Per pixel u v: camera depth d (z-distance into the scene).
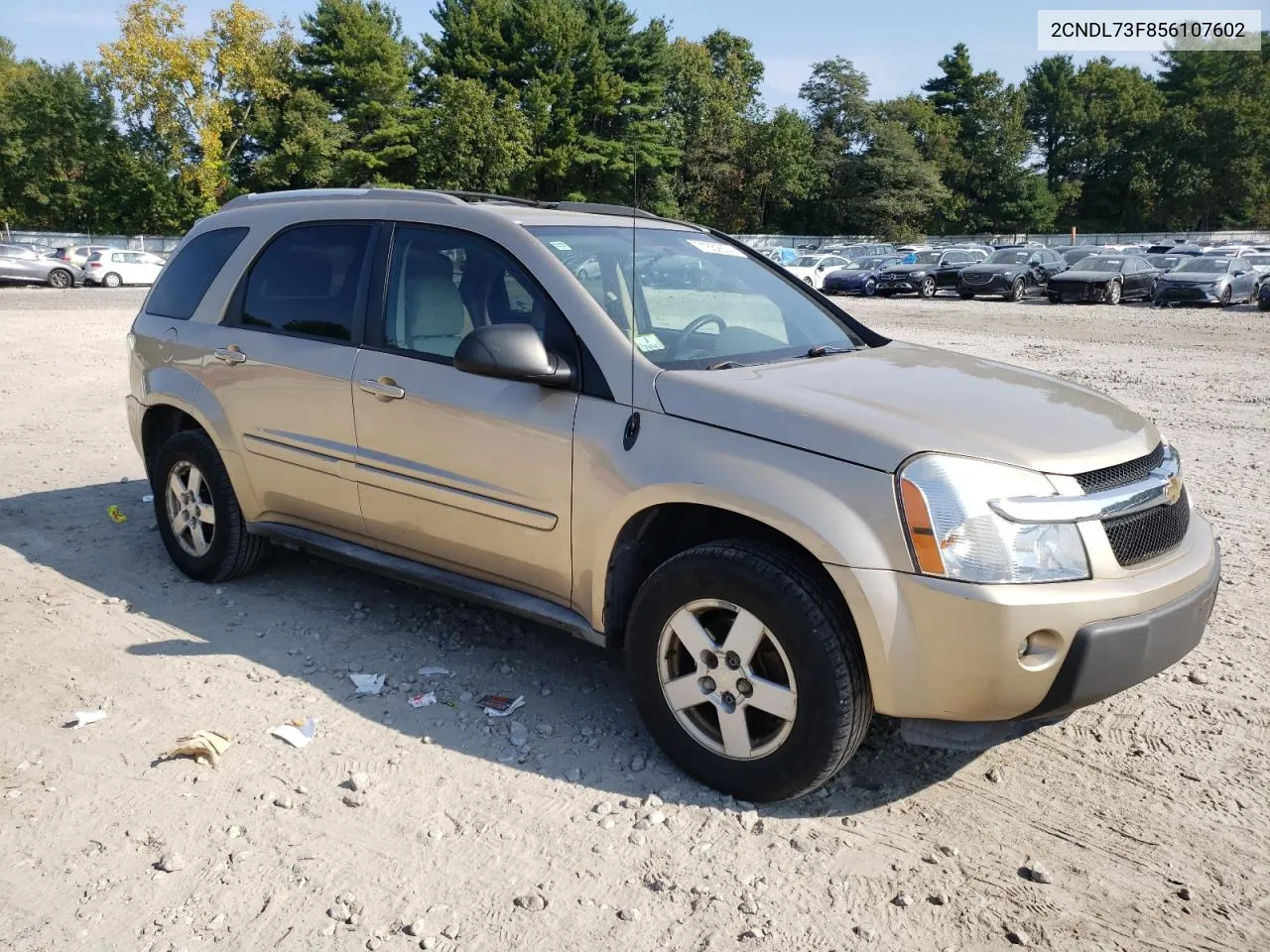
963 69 93.06
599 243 3.90
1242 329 20.77
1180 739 3.60
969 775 3.36
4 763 3.34
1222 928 2.63
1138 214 85.81
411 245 4.05
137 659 4.11
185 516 4.95
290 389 4.29
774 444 3.02
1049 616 2.74
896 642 2.81
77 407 10.07
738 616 3.04
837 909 2.68
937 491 2.78
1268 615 4.73
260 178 57.53
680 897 2.72
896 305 30.19
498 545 3.68
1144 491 3.03
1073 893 2.76
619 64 61.19
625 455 3.27
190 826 3.00
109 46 55.22
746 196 72.62
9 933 2.54
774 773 3.04
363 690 3.84
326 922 2.60
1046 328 21.09
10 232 55.38
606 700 3.83
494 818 3.06
